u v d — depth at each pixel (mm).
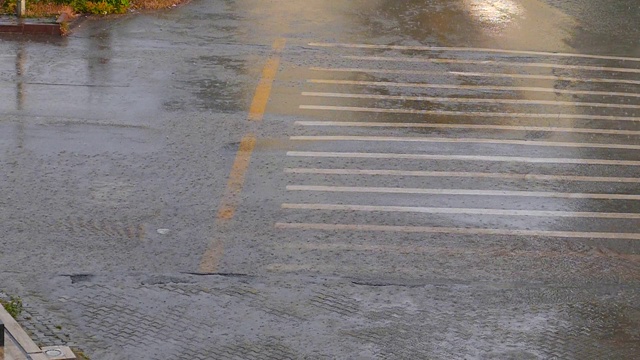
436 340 10234
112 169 14125
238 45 20719
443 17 23891
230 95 17594
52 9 21781
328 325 10422
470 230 12734
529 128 16703
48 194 13234
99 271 11305
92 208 12883
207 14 23109
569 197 13914
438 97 18094
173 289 10977
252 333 10203
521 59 20797
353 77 19031
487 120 16984
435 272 11633
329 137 15758
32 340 9695
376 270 11609
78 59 19156
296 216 12914
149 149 14930
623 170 15008
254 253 11898
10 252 11625
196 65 19203
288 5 24391
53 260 11500
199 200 13266
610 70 20344
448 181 14258
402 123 16594
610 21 24219
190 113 16547
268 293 10992
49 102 16734
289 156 14898
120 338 9969
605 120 17297
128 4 22844
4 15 21000
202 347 9891
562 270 11828
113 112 16422
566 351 10156
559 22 23938
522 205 13570
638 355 10148
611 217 13344
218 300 10805
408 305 10891
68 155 14539
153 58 19500
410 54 20781
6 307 10289
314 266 11648
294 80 18641
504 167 14891
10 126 15523
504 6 25266
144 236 12188
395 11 24234
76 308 10500
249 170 14312
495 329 10500
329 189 13781
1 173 13773
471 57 20734
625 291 11414
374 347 10055
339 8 24312
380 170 14531
